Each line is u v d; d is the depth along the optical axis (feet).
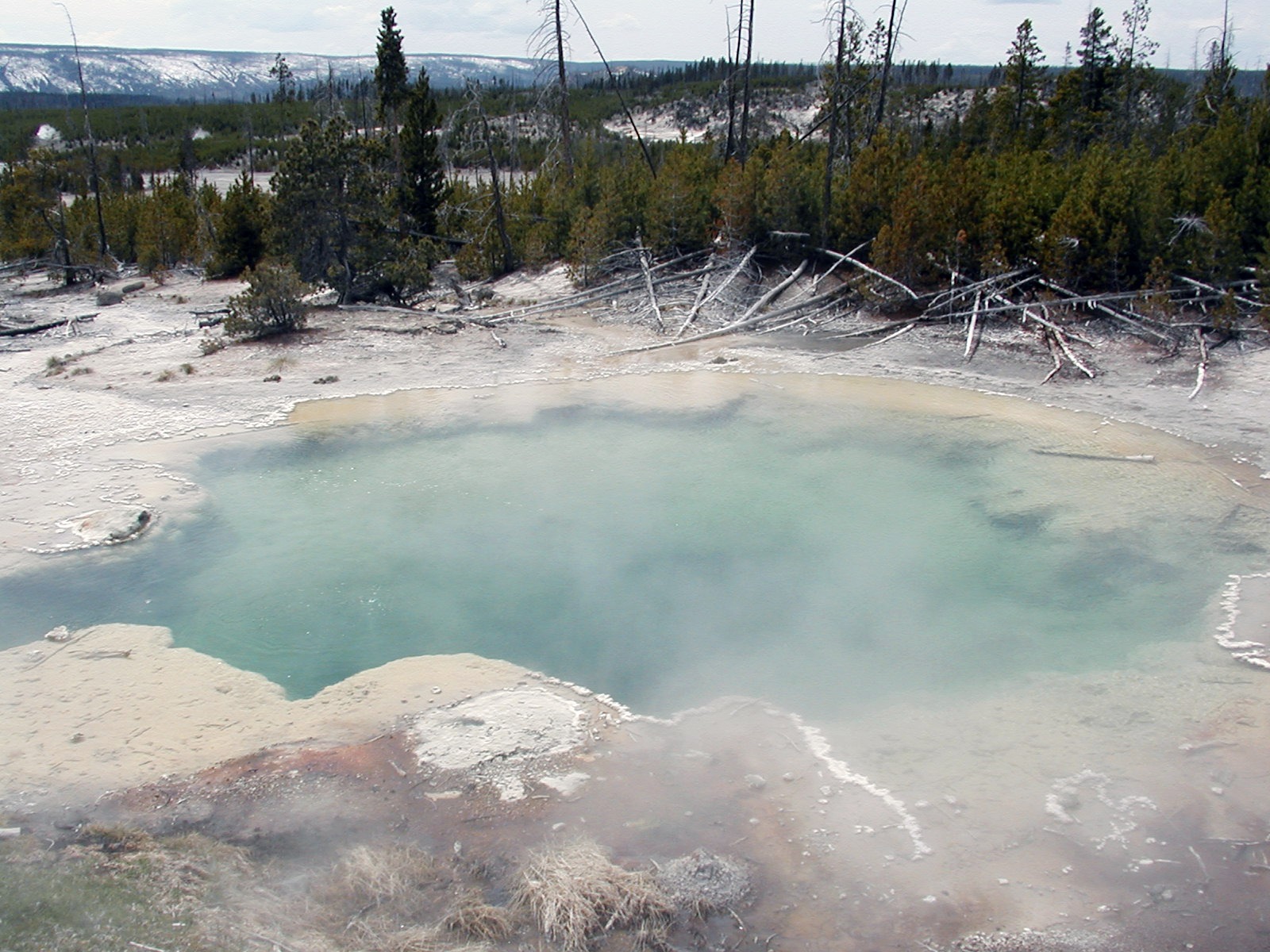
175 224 116.47
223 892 18.20
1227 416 47.39
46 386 55.42
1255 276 61.31
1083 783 21.75
